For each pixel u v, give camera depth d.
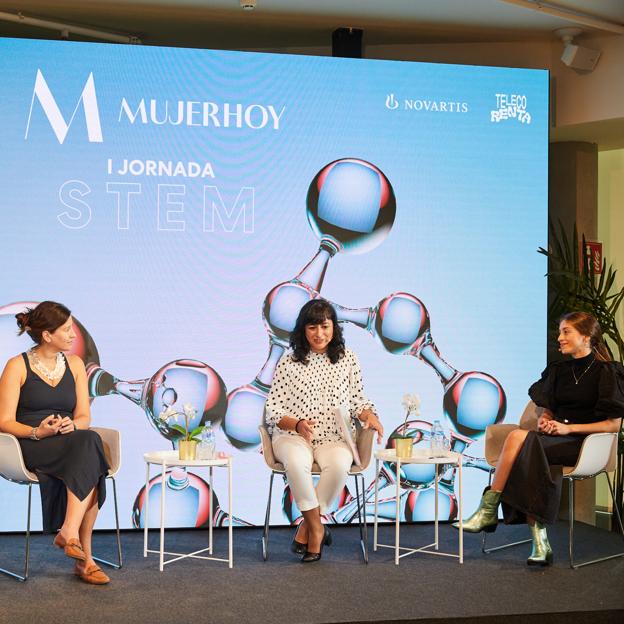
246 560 4.28
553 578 3.98
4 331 4.78
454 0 5.10
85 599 3.60
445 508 5.19
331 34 5.66
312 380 4.44
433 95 5.26
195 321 4.96
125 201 4.92
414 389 5.18
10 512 4.79
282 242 5.07
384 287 5.16
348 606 3.52
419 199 5.22
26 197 4.83
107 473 4.02
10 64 4.84
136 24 5.48
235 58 5.06
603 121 5.57
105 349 4.88
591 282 5.76
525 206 5.34
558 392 4.50
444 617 3.38
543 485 4.15
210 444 4.20
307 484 4.21
